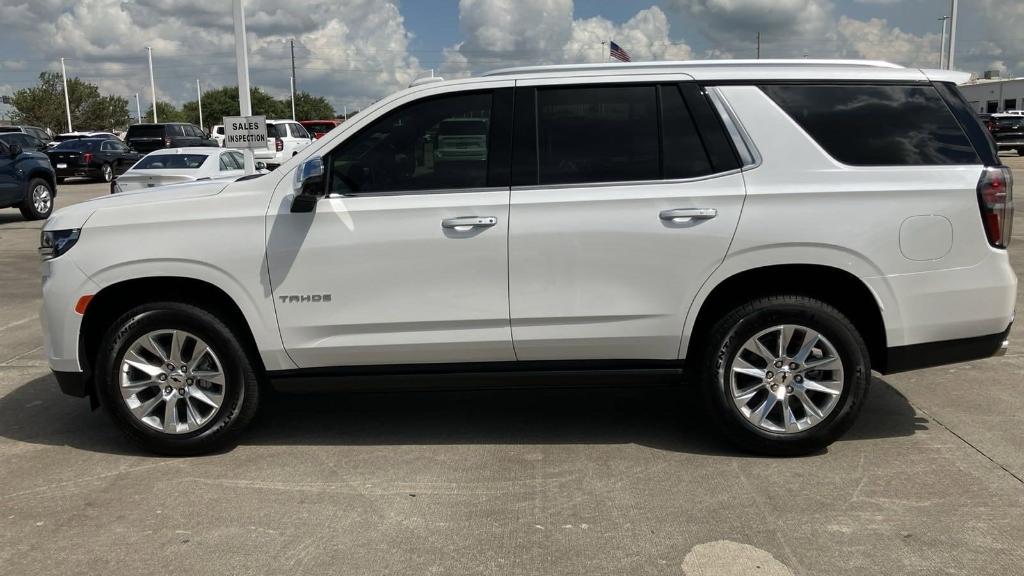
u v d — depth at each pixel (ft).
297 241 13.52
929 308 13.37
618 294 13.42
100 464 14.10
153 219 13.73
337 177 13.69
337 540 11.23
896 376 18.28
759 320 13.42
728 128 13.39
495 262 13.41
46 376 19.56
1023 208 48.29
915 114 13.50
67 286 13.80
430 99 13.71
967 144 13.42
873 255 13.14
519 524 11.61
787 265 13.38
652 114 13.57
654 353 13.79
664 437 14.94
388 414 16.52
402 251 13.43
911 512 11.76
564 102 13.66
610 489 12.72
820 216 13.10
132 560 10.79
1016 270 29.58
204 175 46.57
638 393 17.70
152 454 14.51
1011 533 11.11
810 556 10.61
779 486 12.71
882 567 10.31
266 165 67.82
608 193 13.28
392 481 13.17
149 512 12.19
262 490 12.91
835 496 12.32
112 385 13.97
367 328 13.71
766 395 13.73
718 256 13.23
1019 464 13.37
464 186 13.56
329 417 16.39
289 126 87.25
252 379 14.29
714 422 13.87
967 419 15.49
